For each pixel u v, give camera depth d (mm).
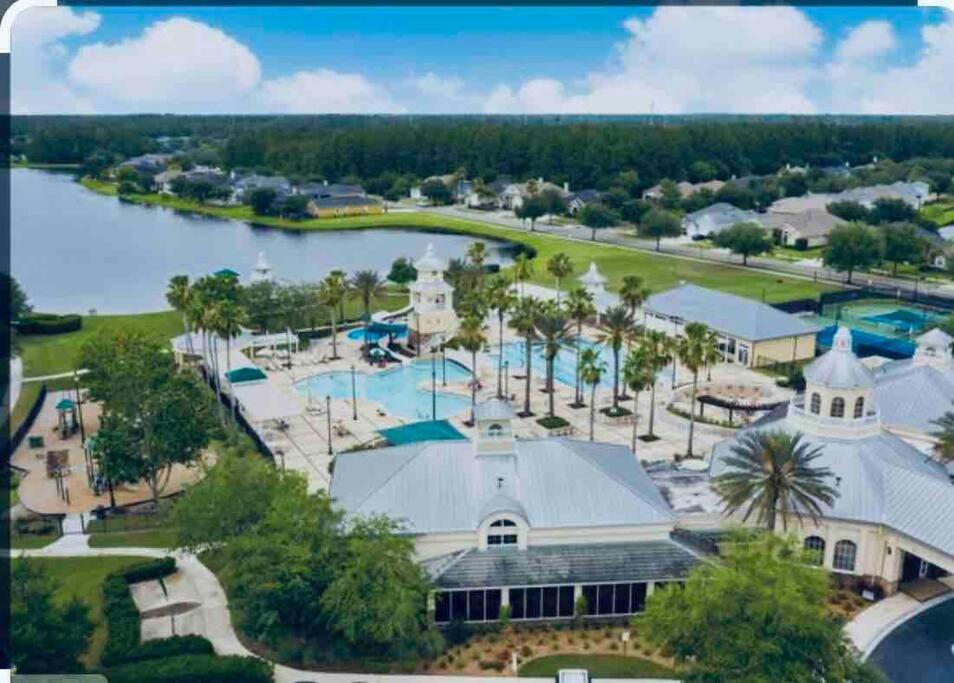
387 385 132000
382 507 72375
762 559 59969
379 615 61719
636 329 121312
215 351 124562
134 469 89250
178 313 174875
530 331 116562
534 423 114938
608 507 73188
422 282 146500
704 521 77500
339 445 107938
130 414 89250
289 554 63594
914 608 72438
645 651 66938
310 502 68812
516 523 71000
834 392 78812
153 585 74375
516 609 70625
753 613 57219
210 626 68562
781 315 142625
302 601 64375
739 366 137500
